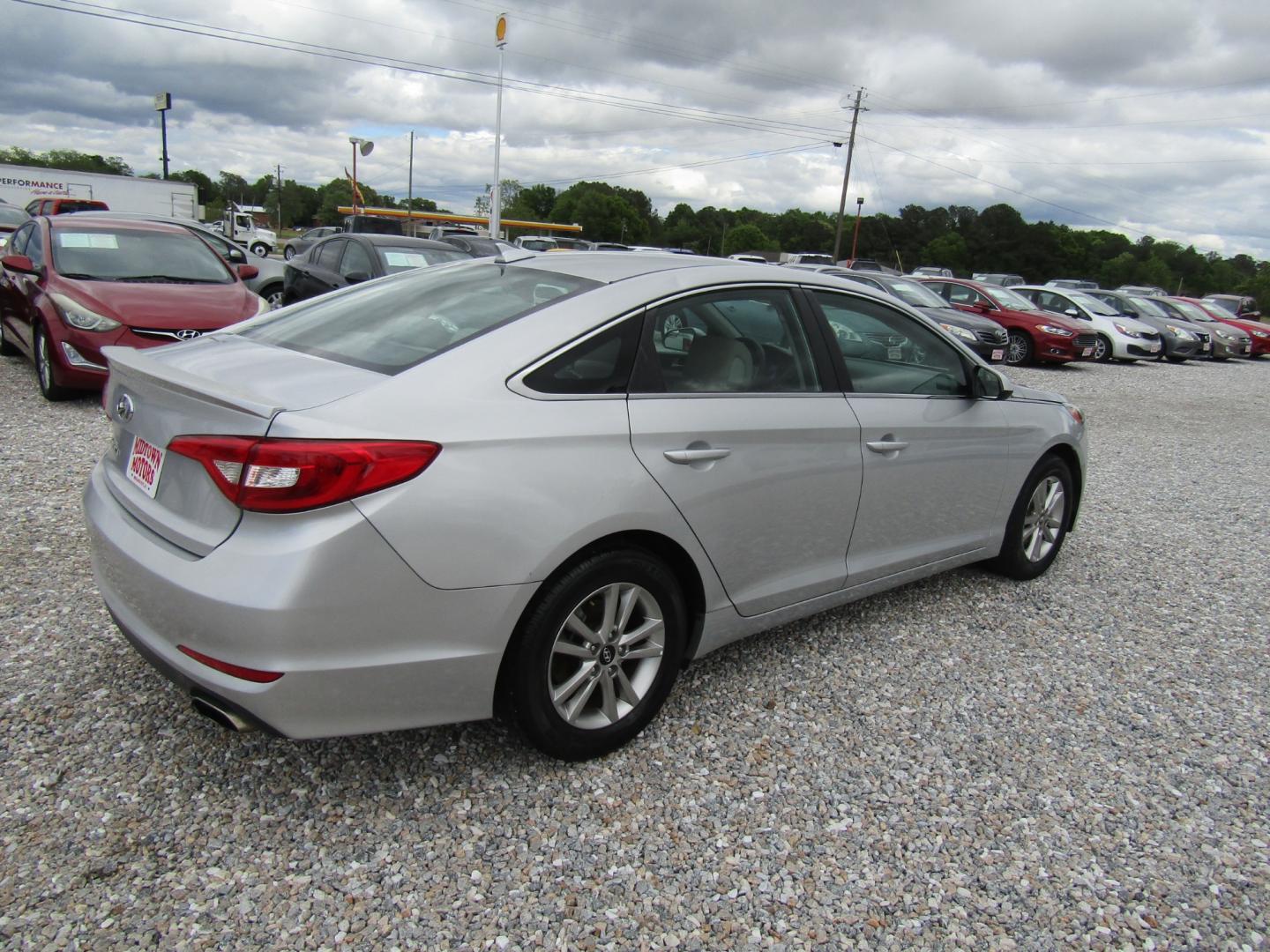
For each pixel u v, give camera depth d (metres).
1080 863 2.51
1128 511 6.54
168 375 2.41
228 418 2.23
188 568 2.23
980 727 3.21
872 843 2.53
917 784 2.83
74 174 30.78
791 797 2.71
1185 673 3.79
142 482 2.54
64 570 3.86
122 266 7.61
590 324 2.70
